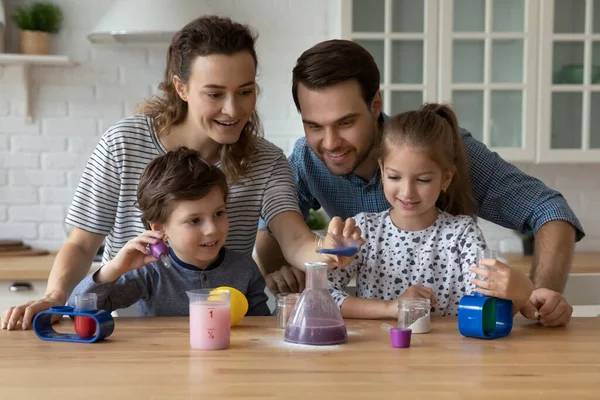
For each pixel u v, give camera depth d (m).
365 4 3.25
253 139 1.90
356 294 1.91
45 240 3.58
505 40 3.31
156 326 1.53
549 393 1.05
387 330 1.50
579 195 3.71
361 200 2.12
